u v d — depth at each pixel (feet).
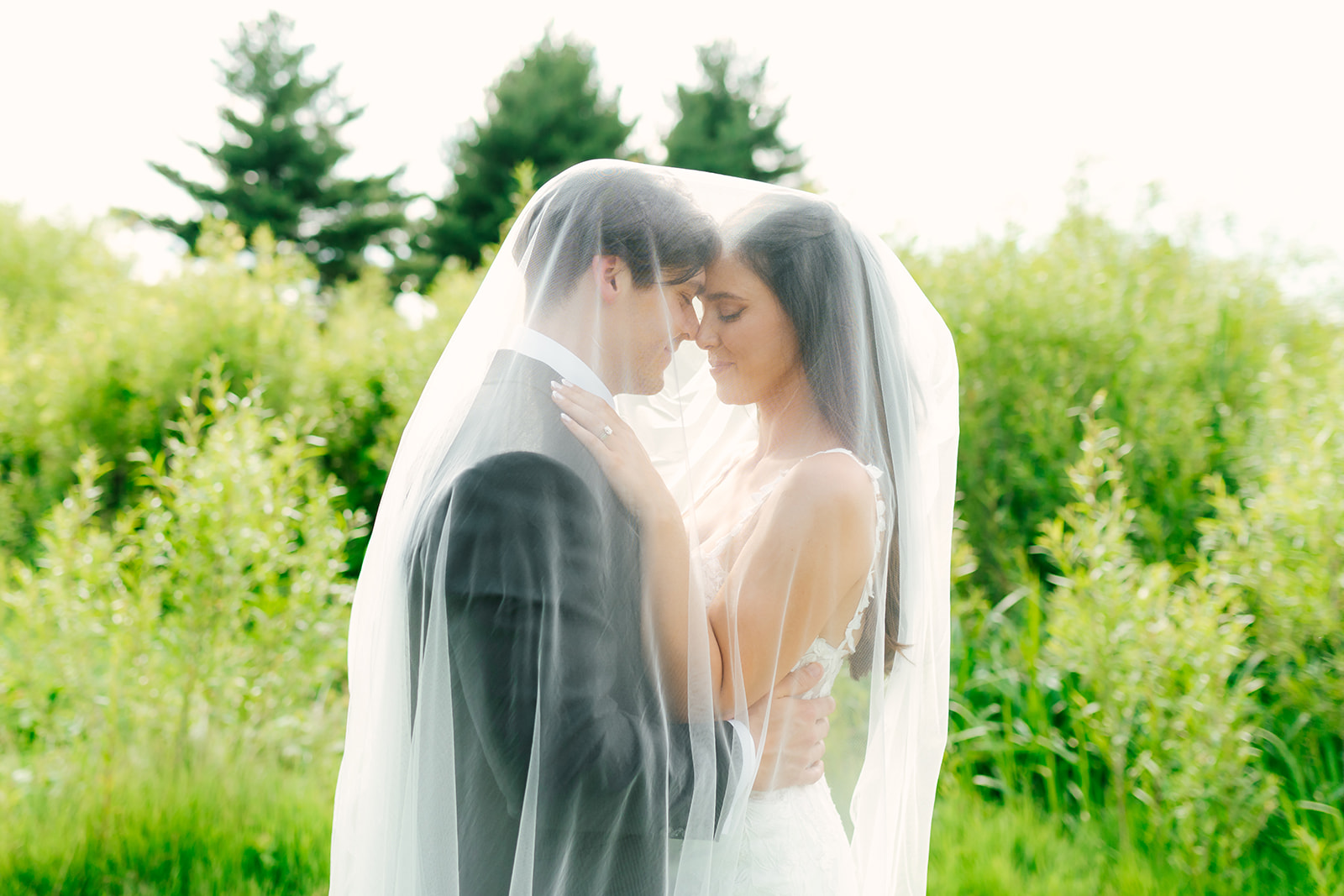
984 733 10.93
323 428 19.08
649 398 4.69
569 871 3.90
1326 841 9.02
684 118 81.15
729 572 4.93
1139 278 17.48
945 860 9.31
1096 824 9.92
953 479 6.10
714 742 4.36
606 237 4.42
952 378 6.10
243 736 10.96
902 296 5.96
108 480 19.36
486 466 3.94
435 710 3.91
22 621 11.74
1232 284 18.29
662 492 4.29
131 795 9.94
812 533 4.79
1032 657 11.39
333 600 13.07
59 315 26.55
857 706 5.23
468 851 3.93
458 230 75.66
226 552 10.95
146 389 19.20
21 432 19.79
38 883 8.82
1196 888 8.85
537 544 3.85
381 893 4.44
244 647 11.27
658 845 4.07
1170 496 14.10
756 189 5.38
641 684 4.15
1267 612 10.57
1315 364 14.98
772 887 4.66
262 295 20.57
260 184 81.97
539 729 3.78
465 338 4.83
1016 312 16.35
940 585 6.01
